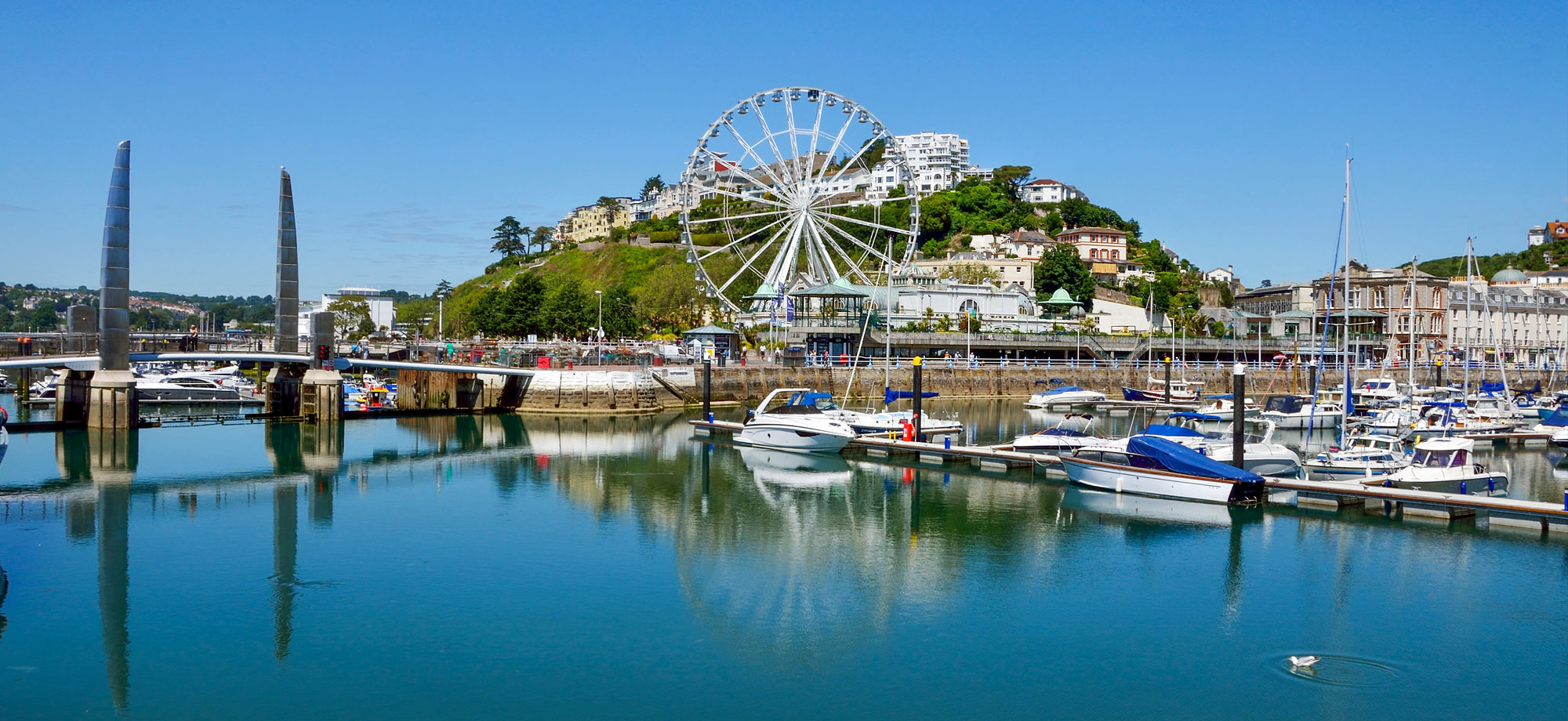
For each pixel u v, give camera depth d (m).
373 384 121.56
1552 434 86.75
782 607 40.62
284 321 95.88
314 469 69.88
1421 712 31.67
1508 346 180.00
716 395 116.50
